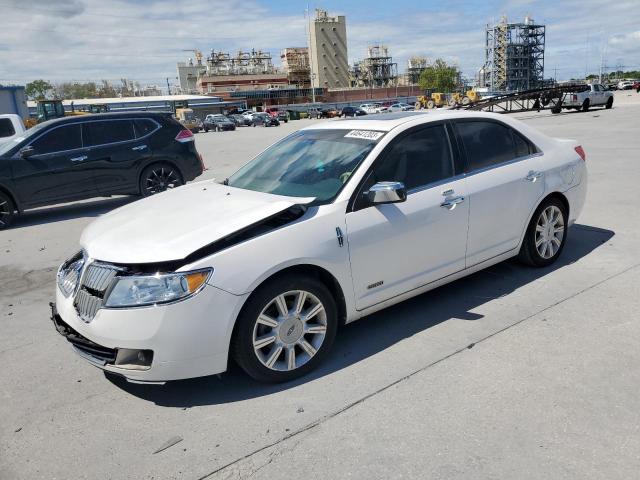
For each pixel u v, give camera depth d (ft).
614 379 10.18
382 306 12.35
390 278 12.18
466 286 15.26
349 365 11.38
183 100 307.17
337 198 11.57
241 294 9.95
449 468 8.09
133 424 9.87
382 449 8.64
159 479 8.34
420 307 14.06
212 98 327.06
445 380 10.52
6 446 9.47
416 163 12.90
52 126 30.01
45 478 8.57
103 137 31.19
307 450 8.75
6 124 47.73
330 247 11.01
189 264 9.74
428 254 12.78
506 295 14.44
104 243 10.78
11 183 28.60
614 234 19.39
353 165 12.24
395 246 12.07
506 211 14.32
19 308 16.55
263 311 10.37
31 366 12.48
